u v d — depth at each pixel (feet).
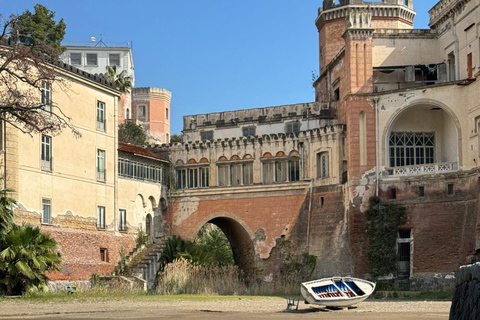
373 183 215.31
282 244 233.14
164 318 121.19
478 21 200.54
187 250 219.20
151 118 402.11
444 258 201.57
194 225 248.32
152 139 371.56
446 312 138.72
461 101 205.98
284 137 238.27
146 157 238.89
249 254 244.83
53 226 191.93
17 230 156.76
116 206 220.02
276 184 237.04
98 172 213.25
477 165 197.47
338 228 221.25
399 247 210.79
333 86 246.68
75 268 195.83
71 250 196.95
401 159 218.59
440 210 204.95
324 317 125.90
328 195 226.38
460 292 66.90
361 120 218.38
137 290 192.44
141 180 237.04
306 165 233.96
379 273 208.23
